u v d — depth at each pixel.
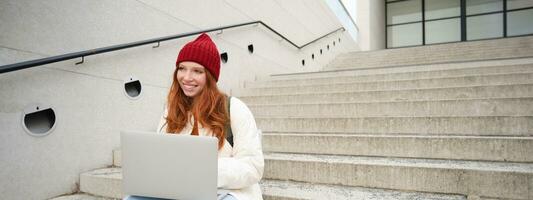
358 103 3.36
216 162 1.09
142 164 1.17
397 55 7.96
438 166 1.98
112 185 2.28
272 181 2.30
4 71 1.89
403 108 3.17
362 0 12.90
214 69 1.42
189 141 1.11
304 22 7.83
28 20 2.19
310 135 2.69
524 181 1.75
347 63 8.30
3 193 2.04
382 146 2.46
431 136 2.42
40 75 2.25
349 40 11.72
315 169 2.23
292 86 4.60
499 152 2.17
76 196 2.35
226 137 1.37
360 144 2.53
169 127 1.49
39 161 2.23
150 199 1.21
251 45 5.40
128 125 2.99
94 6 2.69
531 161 2.09
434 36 14.53
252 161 1.31
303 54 7.78
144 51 3.21
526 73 3.52
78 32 2.54
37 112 2.27
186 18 3.84
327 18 9.53
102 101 2.73
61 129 2.38
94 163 2.63
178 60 1.42
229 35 4.75
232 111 1.38
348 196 1.91
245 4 5.22
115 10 2.89
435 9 14.59
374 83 4.17
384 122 2.83
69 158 2.43
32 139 2.19
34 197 2.20
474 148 2.23
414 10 15.00
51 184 2.30
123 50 2.96
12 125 2.08
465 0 13.91
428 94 3.48
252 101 4.36
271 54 6.15
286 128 3.24
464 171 1.88
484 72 4.12
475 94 3.30
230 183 1.23
